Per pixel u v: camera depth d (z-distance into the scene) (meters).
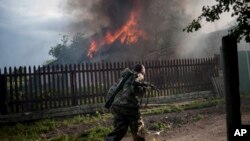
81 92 11.45
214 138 7.04
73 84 11.30
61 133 8.73
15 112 10.20
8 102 10.10
